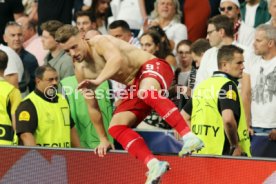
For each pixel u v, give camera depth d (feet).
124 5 114.93
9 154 71.61
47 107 80.38
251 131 84.69
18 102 83.30
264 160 67.72
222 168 68.69
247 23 107.45
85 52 68.54
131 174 70.18
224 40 92.12
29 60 103.45
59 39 67.97
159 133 85.87
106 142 70.64
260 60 87.35
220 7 104.32
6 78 95.96
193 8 108.88
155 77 68.33
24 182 71.61
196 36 108.99
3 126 82.28
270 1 101.71
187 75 96.22
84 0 115.44
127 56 69.15
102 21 114.93
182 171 69.51
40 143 79.97
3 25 114.73
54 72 80.74
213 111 75.05
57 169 71.20
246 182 68.13
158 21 108.99
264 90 86.63
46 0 113.39
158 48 96.53
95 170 70.74
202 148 72.28
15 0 115.14
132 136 67.46
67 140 81.61
